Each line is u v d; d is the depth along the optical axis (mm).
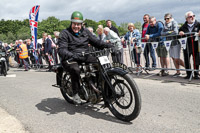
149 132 2795
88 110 3791
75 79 3463
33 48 11031
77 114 3629
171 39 5840
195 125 2922
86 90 3475
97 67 3359
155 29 6277
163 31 5980
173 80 5570
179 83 5215
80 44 3549
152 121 3131
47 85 6164
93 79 3402
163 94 4438
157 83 5414
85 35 3607
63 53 3352
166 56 6086
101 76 3301
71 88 3863
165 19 5883
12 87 6262
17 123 3348
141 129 2895
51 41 9305
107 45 3590
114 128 2980
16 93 5441
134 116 3014
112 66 3301
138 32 6996
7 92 5633
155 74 6570
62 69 4000
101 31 7223
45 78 7500
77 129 3029
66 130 3018
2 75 9086
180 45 5699
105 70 3238
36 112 3863
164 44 5941
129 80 2957
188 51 5465
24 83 6773
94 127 3057
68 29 3535
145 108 3695
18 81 7246
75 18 3369
